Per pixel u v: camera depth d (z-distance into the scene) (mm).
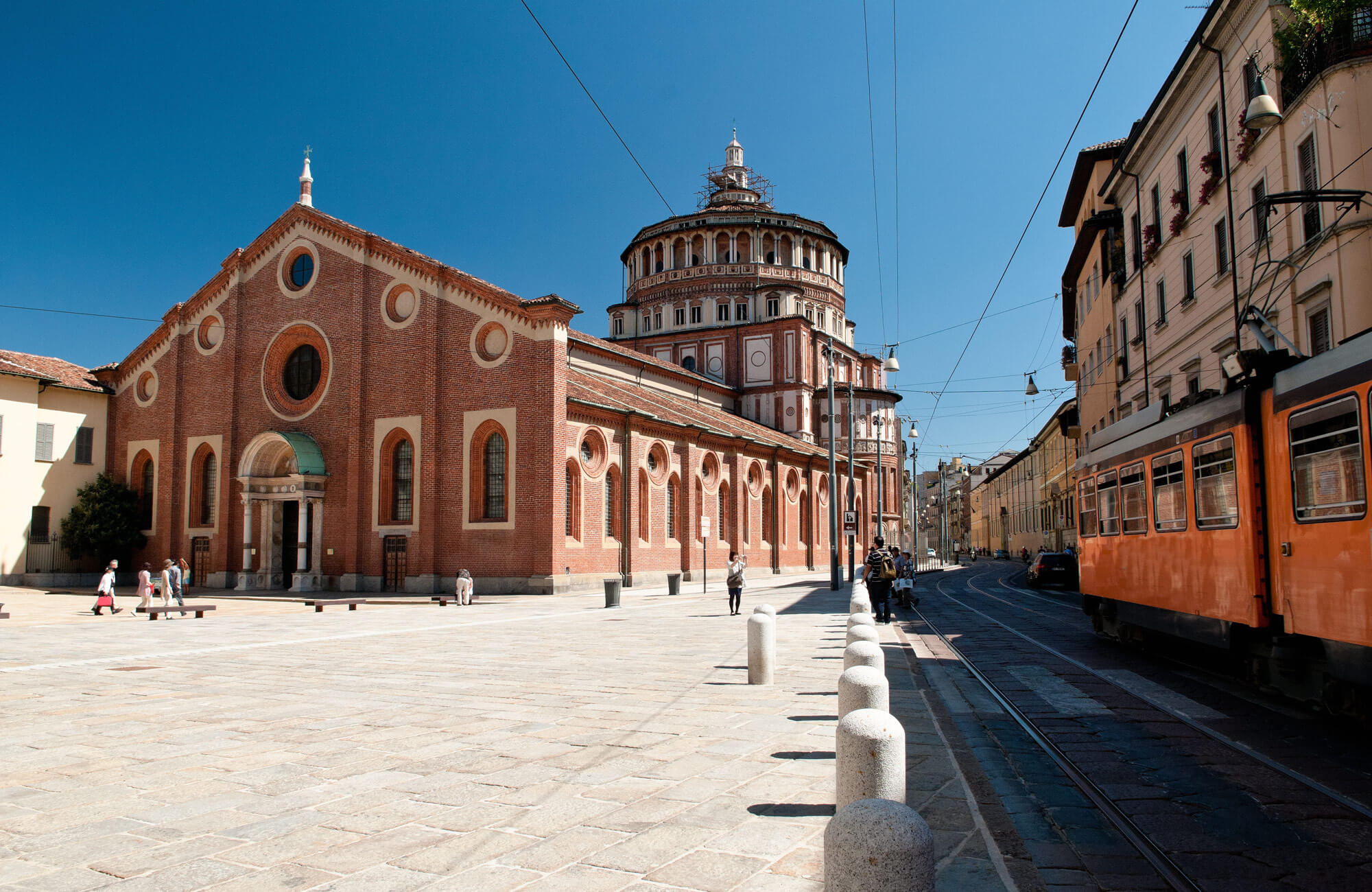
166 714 9523
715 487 45500
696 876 4695
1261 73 19438
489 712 9500
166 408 41812
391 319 36438
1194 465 11602
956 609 26203
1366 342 7797
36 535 39719
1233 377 10625
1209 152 23000
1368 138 16594
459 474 34250
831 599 29938
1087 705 10320
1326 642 8375
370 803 6117
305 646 16547
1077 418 47656
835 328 68625
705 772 6840
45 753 7691
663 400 48562
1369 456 7645
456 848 5180
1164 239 26875
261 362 39531
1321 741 8375
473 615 24516
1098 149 34938
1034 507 78375
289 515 39125
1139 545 14062
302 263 39438
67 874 4824
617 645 16250
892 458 73125
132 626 21406
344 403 37000
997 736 8789
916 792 6484
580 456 34625
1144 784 6938
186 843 5328
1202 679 12266
